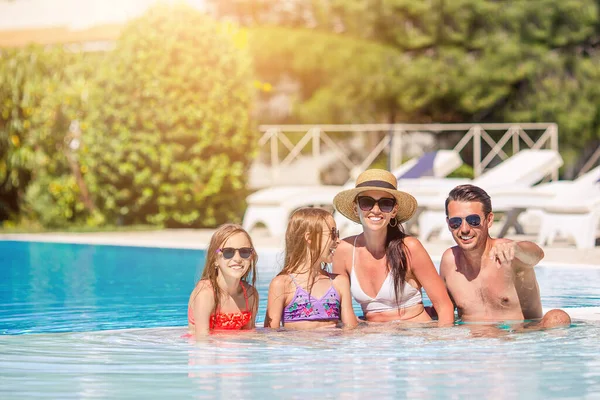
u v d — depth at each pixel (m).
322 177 32.44
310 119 31.72
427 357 4.79
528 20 31.77
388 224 6.32
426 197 15.34
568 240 15.05
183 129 19.50
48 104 20.44
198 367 4.59
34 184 20.61
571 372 4.34
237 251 5.93
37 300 8.58
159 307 8.02
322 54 31.58
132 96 19.44
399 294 6.26
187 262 12.79
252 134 20.81
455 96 31.12
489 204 6.15
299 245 6.11
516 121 31.47
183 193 19.67
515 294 6.27
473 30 31.98
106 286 9.84
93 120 19.62
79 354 5.12
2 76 20.97
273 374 4.36
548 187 16.39
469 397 3.83
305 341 5.43
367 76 31.23
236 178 20.33
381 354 4.90
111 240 16.14
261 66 32.06
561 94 31.36
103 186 19.73
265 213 17.14
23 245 16.00
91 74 21.30
